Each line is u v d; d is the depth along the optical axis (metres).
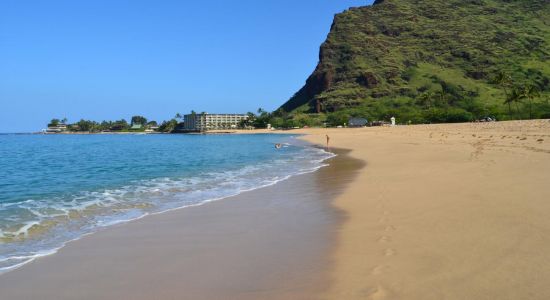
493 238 8.74
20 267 8.76
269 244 9.95
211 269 8.33
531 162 18.98
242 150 56.53
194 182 22.33
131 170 30.02
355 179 20.64
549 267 7.01
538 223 9.47
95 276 8.15
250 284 7.41
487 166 19.48
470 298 6.12
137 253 9.62
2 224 12.69
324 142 72.44
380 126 149.38
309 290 6.94
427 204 12.73
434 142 44.50
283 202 15.54
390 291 6.59
